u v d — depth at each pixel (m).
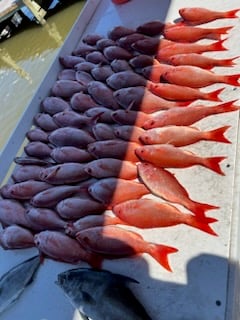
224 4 1.41
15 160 1.21
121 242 0.84
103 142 1.07
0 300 0.89
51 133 1.22
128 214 0.89
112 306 0.75
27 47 3.47
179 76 1.16
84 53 1.54
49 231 0.94
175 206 0.89
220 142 0.96
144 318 0.73
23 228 0.99
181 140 1.00
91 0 1.80
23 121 1.33
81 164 1.06
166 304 0.74
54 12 3.68
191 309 0.72
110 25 1.67
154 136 1.02
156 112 1.16
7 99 2.88
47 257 0.92
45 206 1.03
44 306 0.85
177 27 1.35
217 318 0.69
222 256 0.76
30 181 1.10
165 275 0.78
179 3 1.55
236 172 0.88
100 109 1.21
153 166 0.96
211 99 1.08
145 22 1.56
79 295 0.78
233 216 0.81
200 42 1.31
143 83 1.24
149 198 0.93
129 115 1.13
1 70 3.31
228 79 1.10
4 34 3.77
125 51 1.40
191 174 0.93
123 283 0.79
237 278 0.74
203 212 0.85
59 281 0.83
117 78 1.27
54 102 1.35
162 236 0.85
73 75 1.46
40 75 2.96
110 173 1.00
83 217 0.94
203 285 0.74
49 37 3.46
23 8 3.74
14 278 0.90
